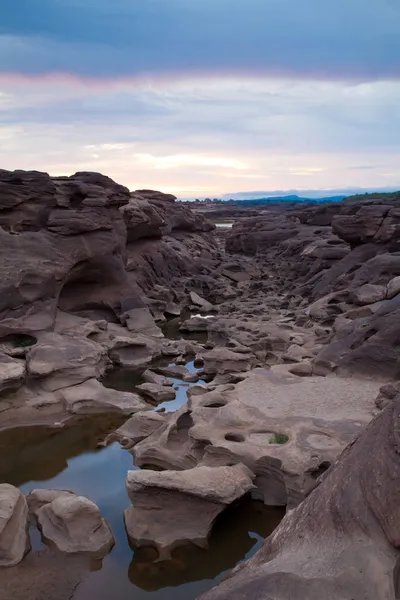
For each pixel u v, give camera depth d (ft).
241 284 158.71
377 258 111.75
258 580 20.70
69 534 36.86
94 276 97.19
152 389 68.64
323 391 57.26
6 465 50.19
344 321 80.07
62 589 33.06
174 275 153.69
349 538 21.42
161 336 95.30
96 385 66.69
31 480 47.26
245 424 48.37
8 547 35.19
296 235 211.61
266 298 136.15
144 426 55.62
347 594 19.35
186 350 89.66
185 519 38.47
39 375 63.72
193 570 36.04
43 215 91.30
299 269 158.30
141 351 84.79
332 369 64.39
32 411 61.00
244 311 118.11
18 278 78.59
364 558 20.27
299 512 25.04
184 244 191.83
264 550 25.12
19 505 38.50
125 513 40.24
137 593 33.30
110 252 97.66
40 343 73.26
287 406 52.60
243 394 56.44
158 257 143.74
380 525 20.97
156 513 38.52
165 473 38.93
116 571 35.14
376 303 85.76
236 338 86.38
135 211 128.26
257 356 79.71
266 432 47.06
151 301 117.60
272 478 42.16
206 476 39.34
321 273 136.56
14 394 62.13
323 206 219.20
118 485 46.16
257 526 40.09
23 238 85.35
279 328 90.68
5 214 88.63
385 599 18.97
